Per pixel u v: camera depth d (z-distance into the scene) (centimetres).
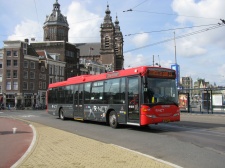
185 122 2259
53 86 2817
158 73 1641
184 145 1171
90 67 10250
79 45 13238
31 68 7288
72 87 2420
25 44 7200
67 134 1450
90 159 865
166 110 1630
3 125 2131
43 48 8981
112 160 845
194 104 6688
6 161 906
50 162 838
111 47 12025
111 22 12169
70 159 872
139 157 884
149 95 1589
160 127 1866
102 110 1959
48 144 1153
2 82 6869
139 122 1600
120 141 1312
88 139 1273
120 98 1777
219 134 1484
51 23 11000
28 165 805
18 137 1431
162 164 789
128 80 1717
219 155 972
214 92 4088
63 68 8562
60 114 2647
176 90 1702
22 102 6931
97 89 2045
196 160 901
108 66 11612
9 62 6919
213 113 3656
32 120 2662
